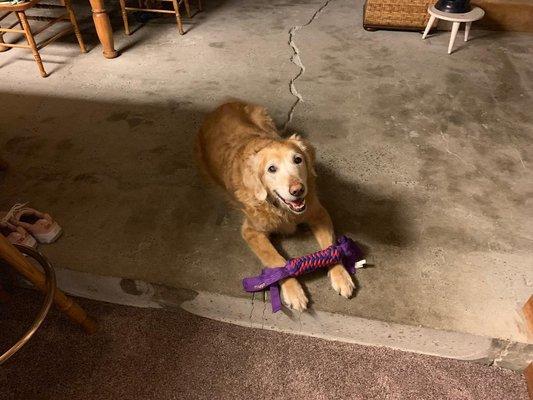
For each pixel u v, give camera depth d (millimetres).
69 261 1962
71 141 2707
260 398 1623
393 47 3758
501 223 2078
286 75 3377
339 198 2236
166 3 4715
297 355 1749
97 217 2180
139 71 3494
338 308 1729
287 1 4824
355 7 4617
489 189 2275
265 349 1773
